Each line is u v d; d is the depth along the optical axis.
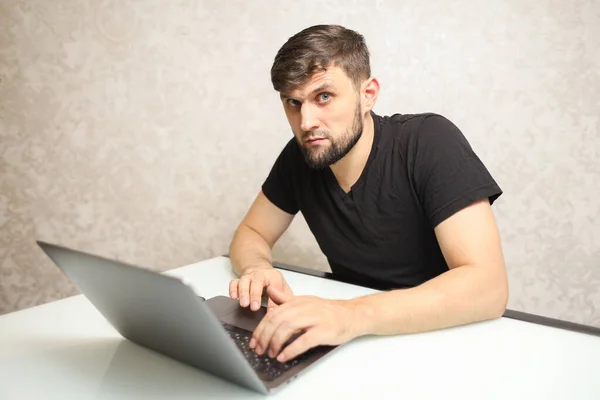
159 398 0.52
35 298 1.62
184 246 1.64
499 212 1.54
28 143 1.54
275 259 1.63
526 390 0.53
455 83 1.49
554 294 1.57
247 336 0.66
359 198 1.00
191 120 1.57
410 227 0.98
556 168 1.51
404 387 0.54
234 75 1.54
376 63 1.51
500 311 0.73
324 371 0.58
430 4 1.46
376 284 0.91
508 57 1.47
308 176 1.09
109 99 1.55
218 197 1.61
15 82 1.51
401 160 0.95
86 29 1.51
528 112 1.49
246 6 1.51
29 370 0.58
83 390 0.53
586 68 1.46
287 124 1.55
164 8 1.52
